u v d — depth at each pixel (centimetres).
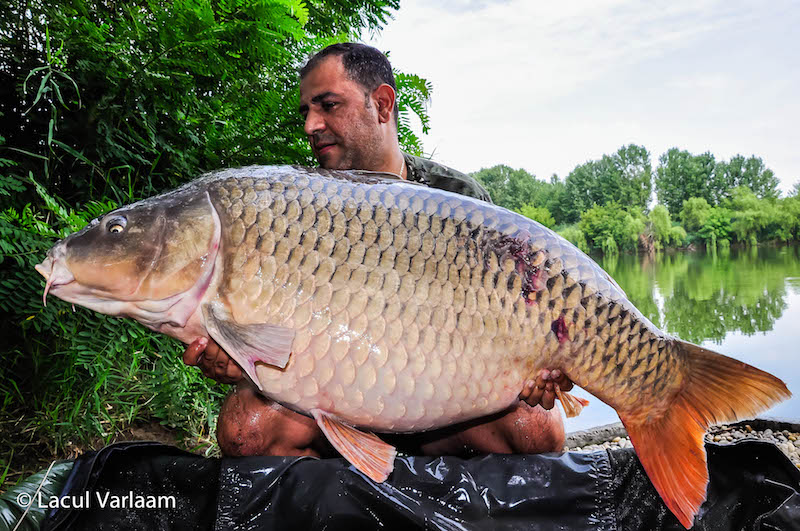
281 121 363
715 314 1037
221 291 157
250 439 198
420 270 160
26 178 254
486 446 212
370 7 505
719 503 171
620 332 169
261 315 155
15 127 292
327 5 491
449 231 163
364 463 159
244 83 374
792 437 318
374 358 157
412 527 164
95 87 300
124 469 168
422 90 388
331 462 170
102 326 256
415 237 161
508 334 164
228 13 345
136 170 326
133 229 158
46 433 242
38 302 238
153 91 315
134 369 270
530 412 207
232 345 153
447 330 160
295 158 365
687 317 1002
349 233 158
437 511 165
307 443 205
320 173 166
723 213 5262
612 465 177
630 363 169
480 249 164
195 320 161
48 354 259
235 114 369
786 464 167
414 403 160
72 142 299
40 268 160
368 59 243
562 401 208
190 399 288
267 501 164
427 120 394
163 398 269
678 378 171
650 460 169
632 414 173
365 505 164
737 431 332
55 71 262
